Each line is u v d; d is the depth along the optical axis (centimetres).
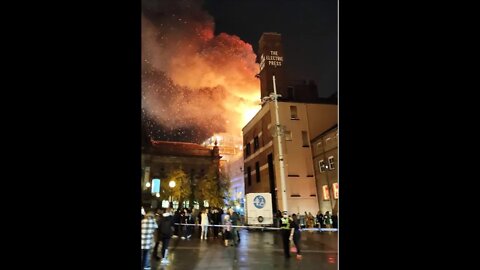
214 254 1212
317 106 3309
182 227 2089
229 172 5422
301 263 1023
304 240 1722
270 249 1364
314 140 3191
